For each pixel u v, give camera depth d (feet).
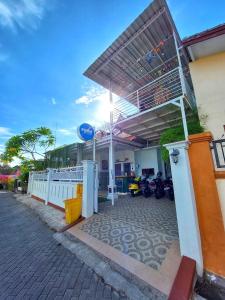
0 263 9.75
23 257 10.43
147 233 11.59
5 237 14.30
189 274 6.82
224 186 7.50
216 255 7.27
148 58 21.99
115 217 15.92
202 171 8.11
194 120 18.63
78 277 8.09
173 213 15.97
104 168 41.47
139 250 9.64
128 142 30.01
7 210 26.84
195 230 7.66
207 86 16.69
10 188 60.70
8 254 10.93
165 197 25.13
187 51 16.89
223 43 15.46
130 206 20.22
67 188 21.22
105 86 28.14
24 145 48.42
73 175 20.67
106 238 11.80
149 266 8.09
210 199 7.74
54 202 24.20
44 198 28.58
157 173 29.09
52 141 50.57
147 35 18.85
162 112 21.06
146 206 19.77
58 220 17.81
